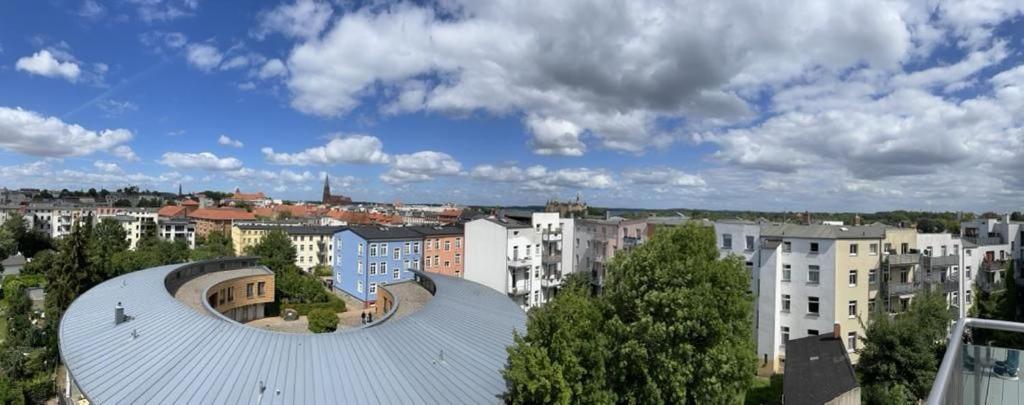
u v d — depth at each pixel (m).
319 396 21.50
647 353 25.38
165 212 180.00
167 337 25.73
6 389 36.19
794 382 34.06
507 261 64.25
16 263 101.19
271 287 57.28
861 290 45.28
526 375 21.02
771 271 46.25
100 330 28.31
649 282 26.73
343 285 80.50
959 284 53.41
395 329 27.72
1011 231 61.16
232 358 23.22
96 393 21.80
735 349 25.88
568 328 22.55
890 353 33.97
